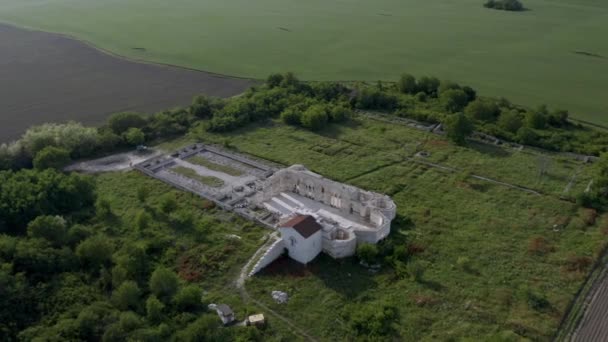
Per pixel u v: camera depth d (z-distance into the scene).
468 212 128.12
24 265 100.19
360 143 167.25
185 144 168.62
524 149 162.62
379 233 114.50
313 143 167.62
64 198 127.62
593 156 157.12
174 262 110.12
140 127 173.75
